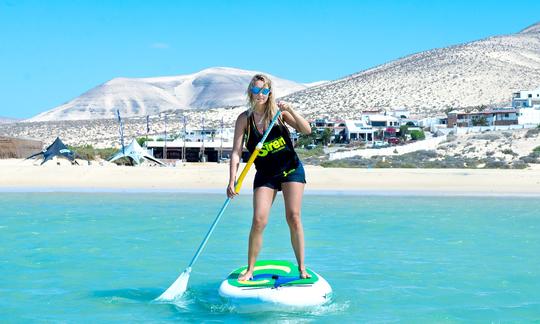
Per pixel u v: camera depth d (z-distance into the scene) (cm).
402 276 955
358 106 17588
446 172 3931
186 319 714
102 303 791
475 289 867
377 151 7731
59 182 3566
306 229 1595
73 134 16412
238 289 754
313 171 3884
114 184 3522
